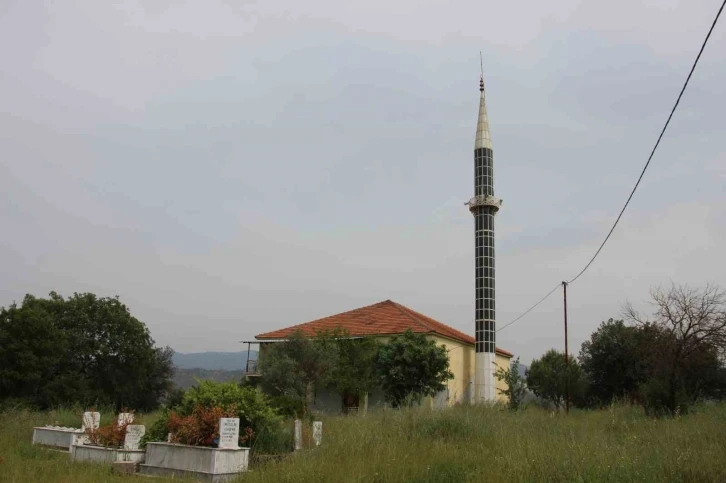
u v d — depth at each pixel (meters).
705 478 9.20
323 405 39.22
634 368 47.38
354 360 37.69
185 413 15.05
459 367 46.78
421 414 17.02
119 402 47.84
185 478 12.41
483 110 52.69
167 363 54.69
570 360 42.41
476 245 49.53
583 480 9.51
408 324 42.28
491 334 47.38
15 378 39.12
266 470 11.74
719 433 12.98
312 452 13.34
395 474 10.38
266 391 34.50
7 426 20.19
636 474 9.30
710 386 27.59
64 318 46.62
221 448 13.09
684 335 25.38
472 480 9.93
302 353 35.75
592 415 24.73
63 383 41.59
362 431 14.90
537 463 10.26
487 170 50.78
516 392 33.19
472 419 16.78
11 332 40.38
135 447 15.61
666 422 17.50
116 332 48.12
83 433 17.38
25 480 11.32
